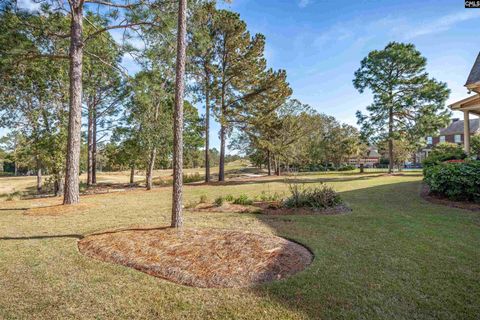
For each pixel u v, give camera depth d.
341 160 30.81
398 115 19.31
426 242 3.94
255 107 18.36
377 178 15.88
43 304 2.50
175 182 4.61
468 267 3.09
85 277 3.04
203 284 2.84
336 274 2.98
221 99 17.25
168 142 15.05
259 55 17.14
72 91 7.97
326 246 3.88
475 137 22.16
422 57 18.02
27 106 13.16
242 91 17.61
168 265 3.23
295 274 3.02
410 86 18.67
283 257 3.40
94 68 13.65
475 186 6.65
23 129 13.64
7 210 7.56
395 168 30.83
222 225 5.18
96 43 9.48
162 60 8.95
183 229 4.46
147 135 14.17
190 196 10.37
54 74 12.20
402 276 2.90
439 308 2.31
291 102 22.61
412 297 2.48
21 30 7.87
